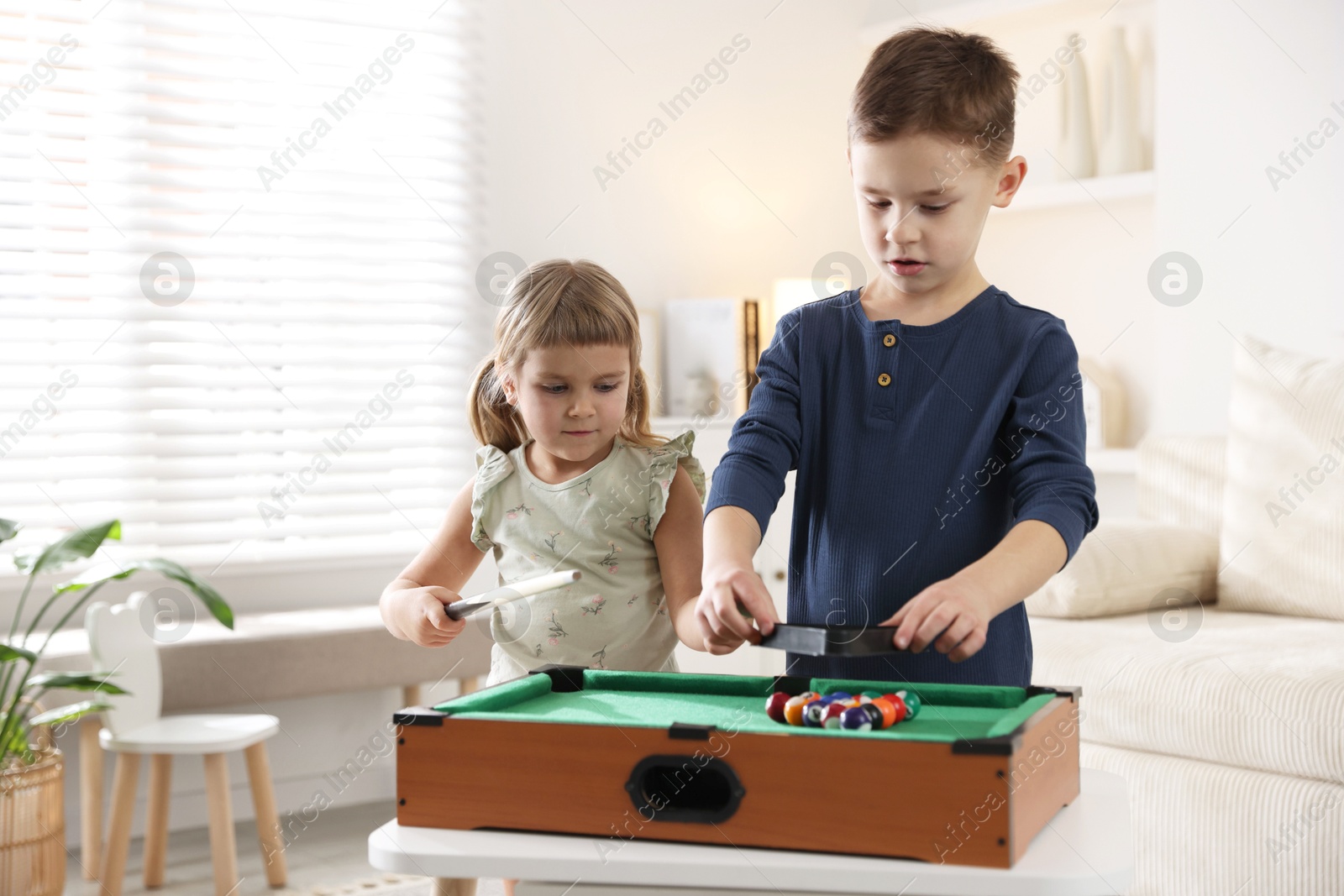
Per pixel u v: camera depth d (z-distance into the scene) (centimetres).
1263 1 240
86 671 205
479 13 274
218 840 191
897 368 107
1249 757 162
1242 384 217
